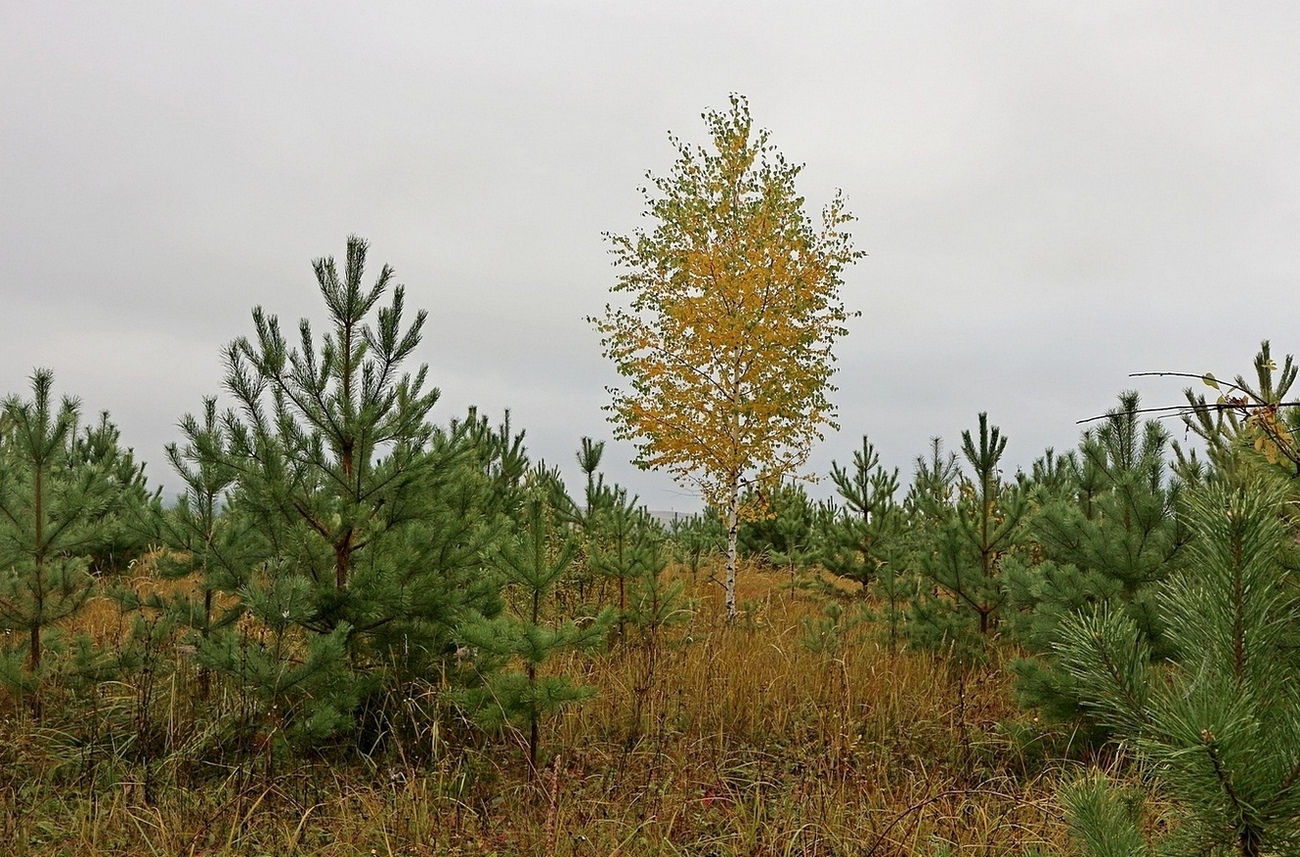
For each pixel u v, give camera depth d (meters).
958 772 4.93
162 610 5.83
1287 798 1.48
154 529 5.68
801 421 11.86
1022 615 5.97
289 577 5.05
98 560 9.00
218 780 4.61
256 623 6.14
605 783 4.70
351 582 4.94
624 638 7.75
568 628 4.62
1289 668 1.82
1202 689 1.61
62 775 4.68
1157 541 5.24
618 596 8.88
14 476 6.16
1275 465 3.24
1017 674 5.18
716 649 7.47
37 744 5.00
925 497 8.73
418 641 5.27
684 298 11.92
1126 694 1.76
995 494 7.34
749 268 11.49
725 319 11.29
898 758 5.34
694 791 4.61
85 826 3.91
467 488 6.08
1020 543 7.22
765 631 9.07
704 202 12.41
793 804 4.36
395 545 5.27
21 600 5.61
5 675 5.24
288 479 5.14
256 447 4.99
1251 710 1.52
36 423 5.77
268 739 4.77
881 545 9.74
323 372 5.26
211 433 5.04
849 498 11.45
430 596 5.06
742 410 11.15
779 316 11.55
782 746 5.50
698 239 12.15
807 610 10.69
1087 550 5.37
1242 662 1.67
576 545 4.84
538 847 3.85
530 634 4.48
